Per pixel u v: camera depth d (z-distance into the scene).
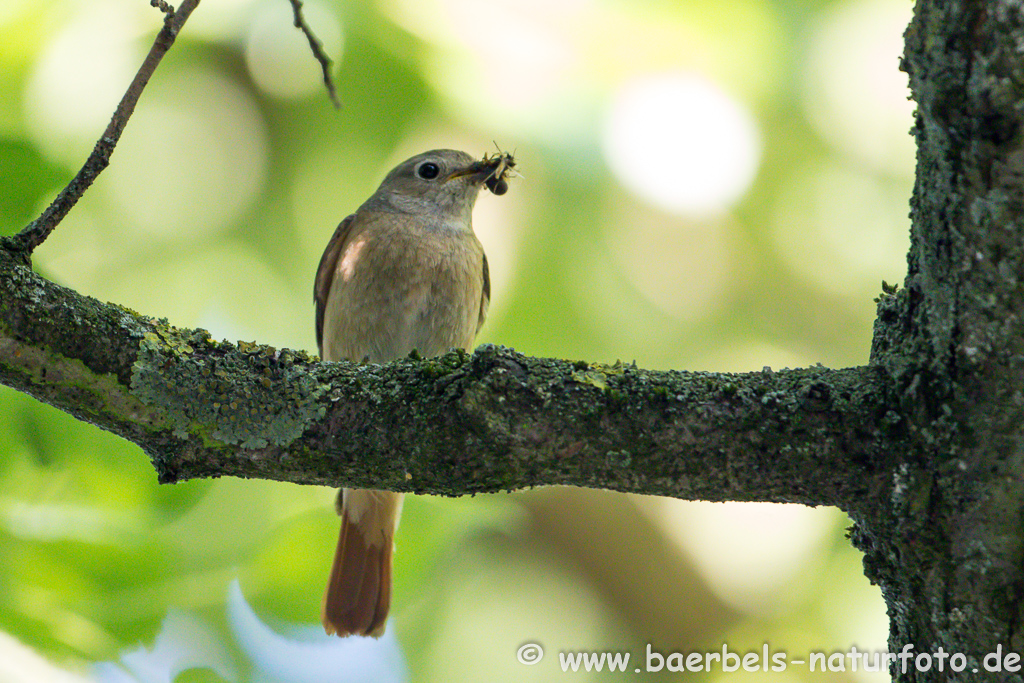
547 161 8.93
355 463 4.02
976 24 3.28
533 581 10.85
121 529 6.39
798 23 9.79
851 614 10.04
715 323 10.15
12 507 6.27
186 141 9.30
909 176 10.03
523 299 9.40
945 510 3.68
